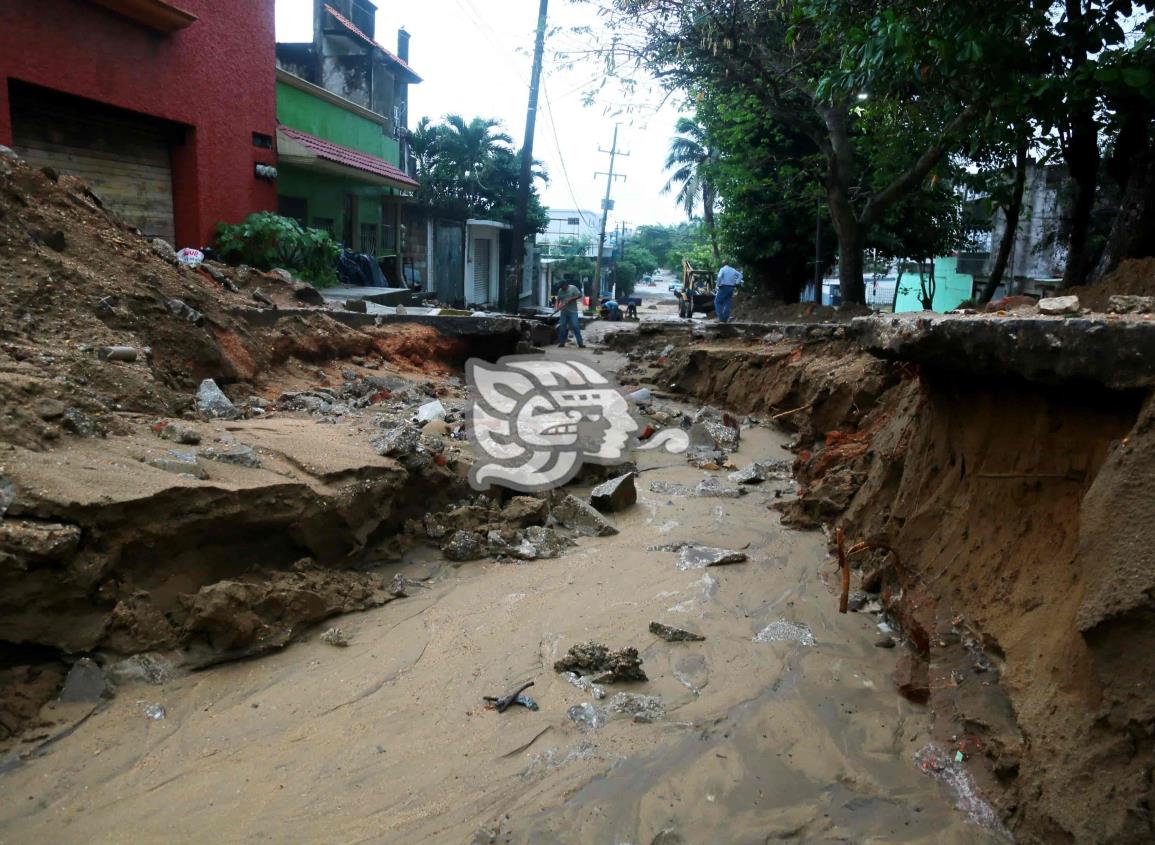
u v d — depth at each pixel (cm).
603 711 402
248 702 400
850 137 1647
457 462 684
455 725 388
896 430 619
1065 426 373
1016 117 793
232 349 855
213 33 1299
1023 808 299
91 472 427
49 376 527
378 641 470
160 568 432
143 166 1227
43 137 1057
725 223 2181
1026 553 377
